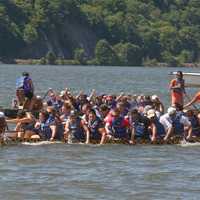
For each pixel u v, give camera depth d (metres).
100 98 48.69
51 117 43.50
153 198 29.62
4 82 128.50
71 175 33.56
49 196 29.70
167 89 120.62
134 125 43.50
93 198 29.48
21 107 49.44
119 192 30.50
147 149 41.84
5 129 43.22
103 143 43.00
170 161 38.00
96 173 34.12
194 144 44.12
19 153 39.47
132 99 48.25
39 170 34.72
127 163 37.06
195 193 30.48
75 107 47.88
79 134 43.31
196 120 44.97
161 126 44.00
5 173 33.84
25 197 29.48
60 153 39.66
